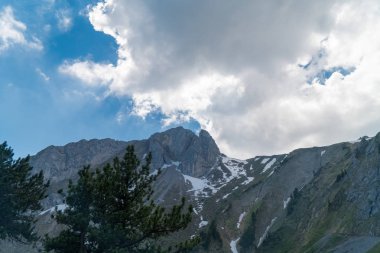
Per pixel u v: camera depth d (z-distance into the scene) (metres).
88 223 21.97
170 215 23.28
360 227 157.50
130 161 23.70
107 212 23.25
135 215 23.06
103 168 23.70
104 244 22.05
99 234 21.59
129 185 23.55
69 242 22.78
